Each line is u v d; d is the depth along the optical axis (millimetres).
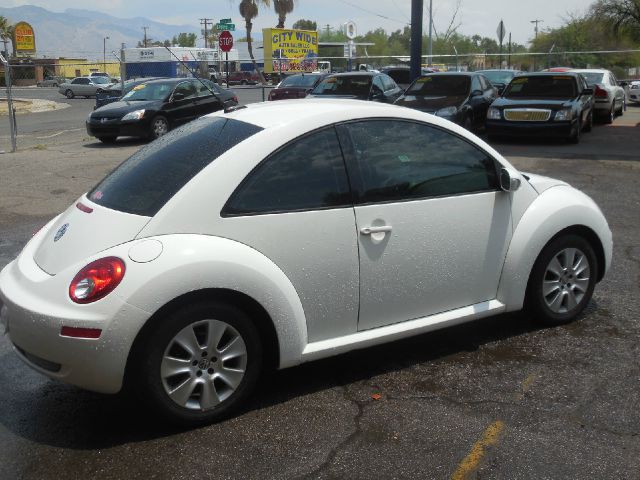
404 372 4102
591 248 4773
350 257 3777
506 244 4379
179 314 3303
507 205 4363
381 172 3916
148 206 3477
